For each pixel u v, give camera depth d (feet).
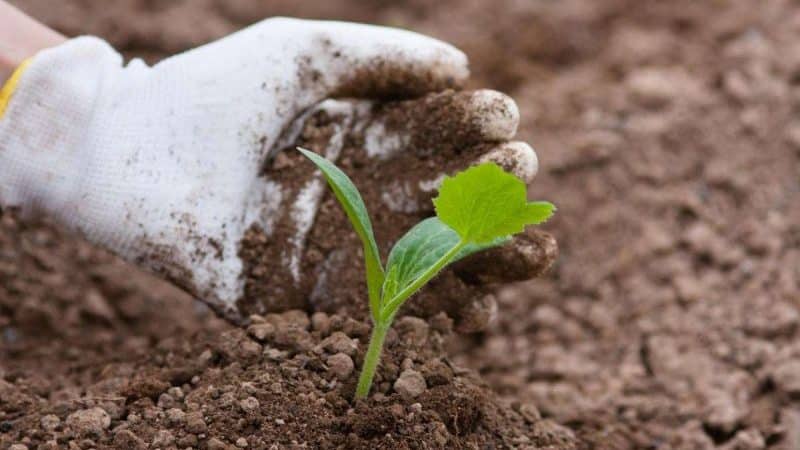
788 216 3.18
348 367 2.43
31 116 2.56
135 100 2.60
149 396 2.47
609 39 3.69
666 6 3.74
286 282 2.59
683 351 2.95
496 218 2.25
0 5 2.65
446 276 2.56
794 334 2.94
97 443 2.39
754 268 3.10
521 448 2.48
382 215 2.58
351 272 2.58
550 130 3.43
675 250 3.17
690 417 2.79
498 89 3.57
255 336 2.50
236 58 2.60
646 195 3.27
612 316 3.06
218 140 2.58
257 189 2.61
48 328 2.87
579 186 3.30
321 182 2.60
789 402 2.80
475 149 2.53
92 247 3.04
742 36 3.60
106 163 2.56
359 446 2.34
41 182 2.57
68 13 3.58
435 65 2.60
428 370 2.45
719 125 3.39
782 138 3.33
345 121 2.61
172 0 3.74
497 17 3.78
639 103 3.47
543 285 3.13
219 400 2.41
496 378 2.91
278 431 2.37
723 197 3.25
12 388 2.58
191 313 2.99
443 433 2.38
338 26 2.61
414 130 2.57
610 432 2.73
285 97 2.59
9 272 2.92
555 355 2.99
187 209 2.57
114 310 2.95
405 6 3.86
